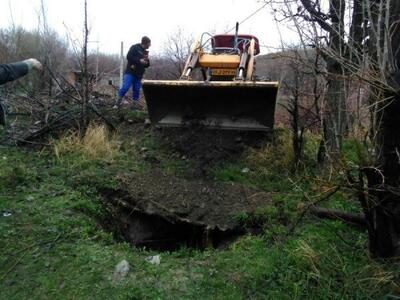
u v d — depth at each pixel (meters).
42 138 6.58
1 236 3.77
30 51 11.94
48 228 3.94
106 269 3.38
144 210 4.92
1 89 7.95
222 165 6.15
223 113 6.15
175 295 3.09
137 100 9.46
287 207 4.47
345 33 3.08
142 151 6.61
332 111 3.92
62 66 10.69
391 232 3.02
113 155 6.27
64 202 4.49
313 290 3.02
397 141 2.78
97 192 5.02
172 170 6.03
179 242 4.93
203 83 5.73
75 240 3.81
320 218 4.07
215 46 7.70
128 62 8.86
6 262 3.44
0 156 5.77
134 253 3.73
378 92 2.73
